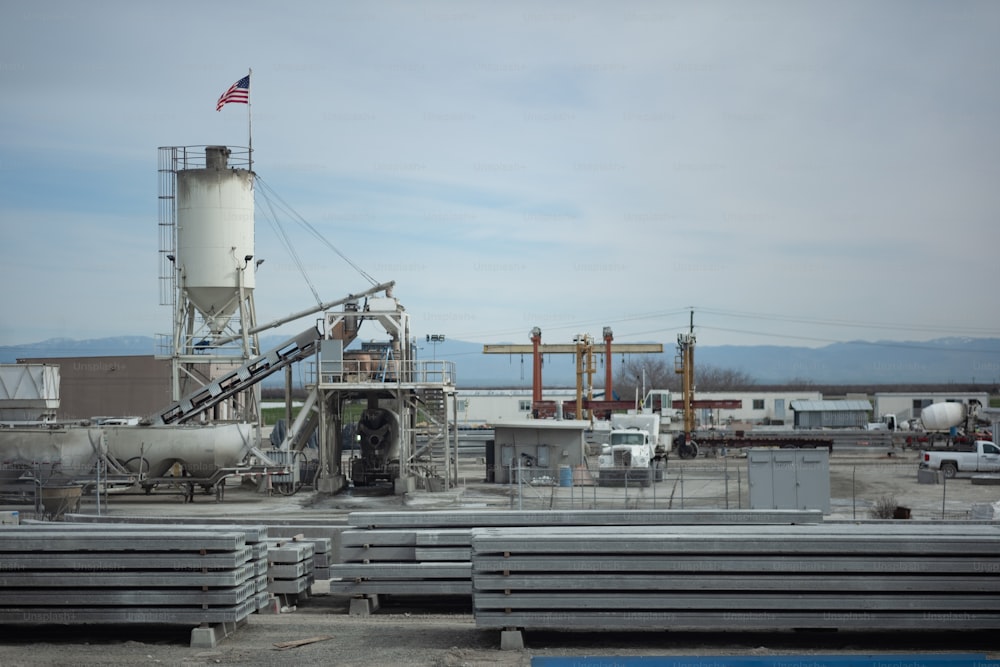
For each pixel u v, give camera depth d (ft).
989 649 61.26
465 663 58.13
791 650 60.75
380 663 58.65
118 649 61.98
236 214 183.52
